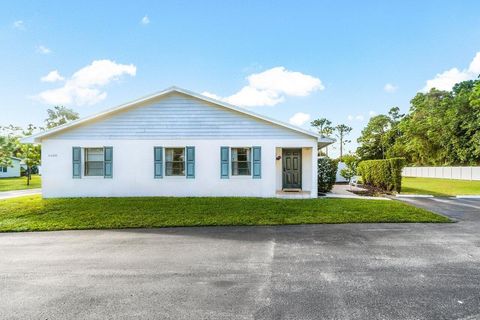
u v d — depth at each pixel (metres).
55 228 7.87
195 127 12.62
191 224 8.14
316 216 8.85
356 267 4.71
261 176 12.59
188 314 3.25
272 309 3.34
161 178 12.58
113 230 7.70
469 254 5.37
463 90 37.94
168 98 12.62
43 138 12.45
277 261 5.07
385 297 3.62
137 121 12.59
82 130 12.52
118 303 3.55
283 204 10.62
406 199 13.34
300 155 14.42
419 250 5.64
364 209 9.76
